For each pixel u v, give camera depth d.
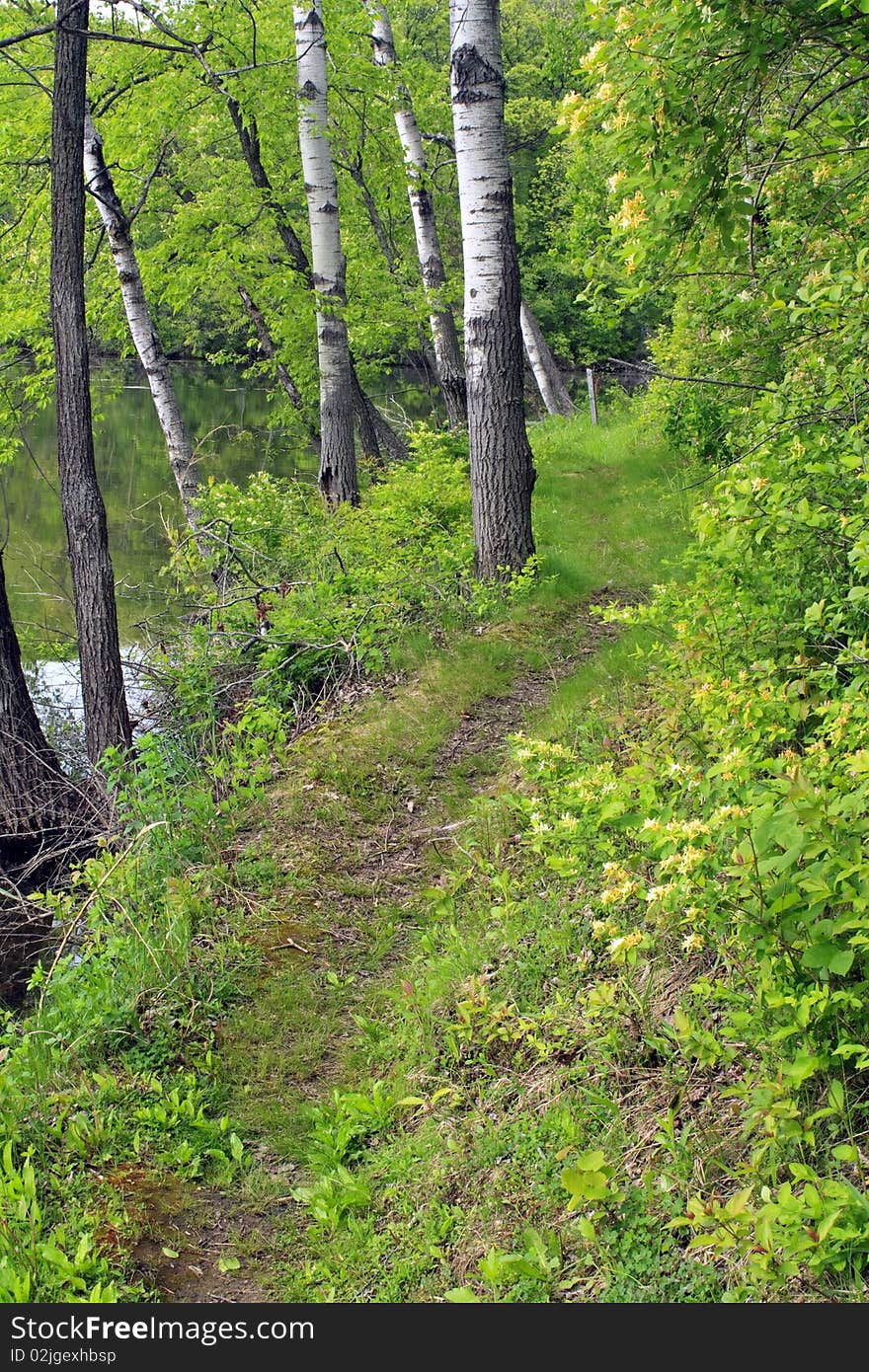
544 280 36.78
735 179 4.85
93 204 16.36
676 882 3.28
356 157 19.34
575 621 9.22
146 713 9.65
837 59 5.36
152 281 16.38
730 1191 3.27
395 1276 3.59
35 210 14.00
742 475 4.57
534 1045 4.30
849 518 3.80
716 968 4.03
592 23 4.71
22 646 12.96
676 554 10.61
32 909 7.73
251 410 37.28
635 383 35.59
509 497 9.88
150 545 18.31
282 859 6.27
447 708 7.79
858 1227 2.75
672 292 8.20
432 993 4.91
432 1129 4.17
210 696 8.77
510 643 8.66
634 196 4.96
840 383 4.31
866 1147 3.12
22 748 8.83
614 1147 3.65
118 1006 5.05
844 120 5.32
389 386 34.19
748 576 4.50
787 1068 2.99
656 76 4.50
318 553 11.18
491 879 5.51
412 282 22.52
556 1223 3.52
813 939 3.06
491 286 9.64
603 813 3.94
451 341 17.56
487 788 6.79
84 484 8.77
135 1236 3.86
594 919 4.73
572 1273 3.34
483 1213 3.68
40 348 14.73
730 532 4.26
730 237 5.06
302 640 9.05
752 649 4.45
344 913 5.83
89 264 14.60
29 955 7.34
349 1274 3.68
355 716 8.02
